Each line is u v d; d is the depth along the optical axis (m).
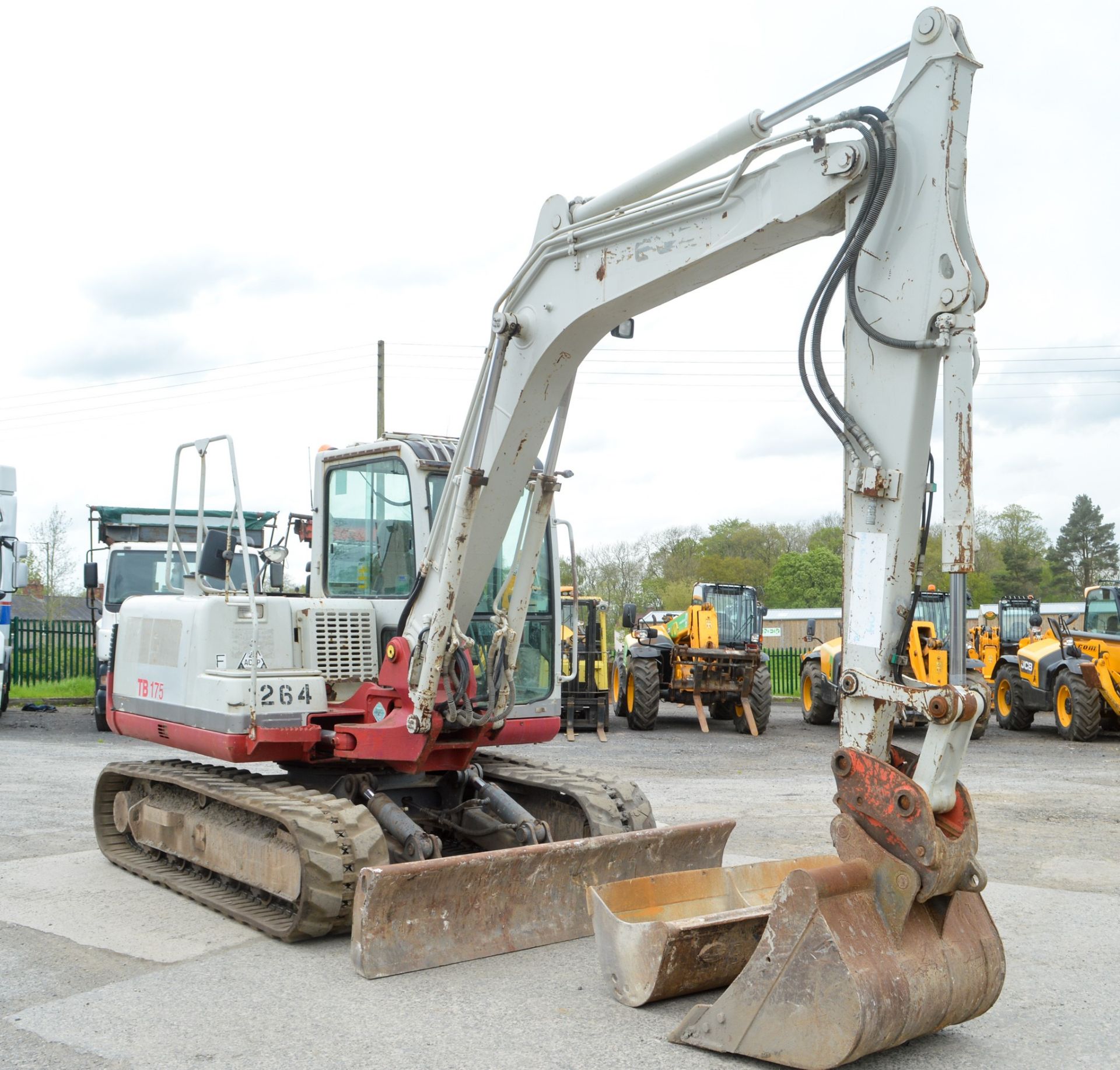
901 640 4.15
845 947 3.82
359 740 6.01
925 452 4.18
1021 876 7.27
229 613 6.44
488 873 5.31
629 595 56.47
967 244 4.06
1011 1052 4.21
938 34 4.07
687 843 6.07
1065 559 77.44
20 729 15.59
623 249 5.13
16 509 16.45
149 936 5.65
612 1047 4.20
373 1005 4.65
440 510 5.94
